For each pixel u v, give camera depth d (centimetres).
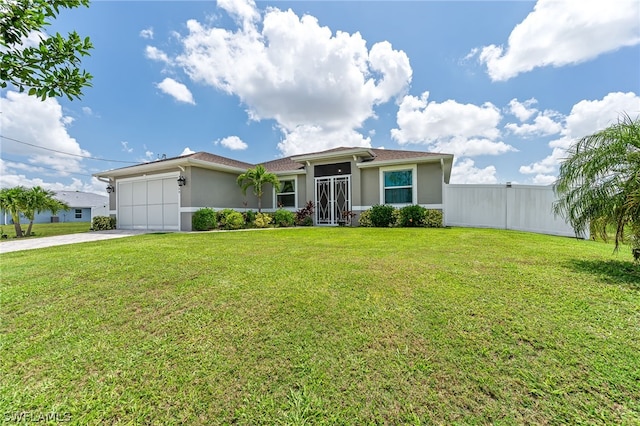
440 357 226
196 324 292
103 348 254
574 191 503
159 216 1448
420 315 292
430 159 1322
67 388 205
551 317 279
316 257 570
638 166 438
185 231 1306
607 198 460
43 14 212
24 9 202
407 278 409
